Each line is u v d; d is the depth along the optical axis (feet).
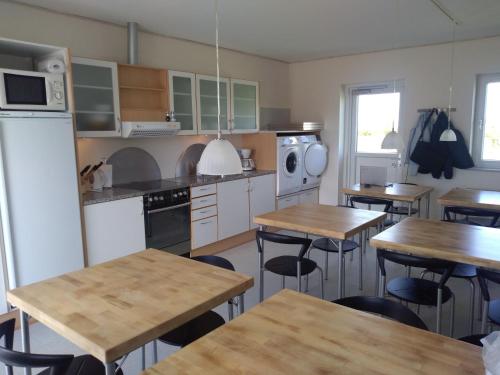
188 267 6.79
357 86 19.53
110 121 12.03
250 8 11.35
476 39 15.57
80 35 12.04
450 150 16.40
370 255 15.02
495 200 12.55
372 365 3.94
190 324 6.63
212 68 16.57
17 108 8.94
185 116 14.49
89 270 6.68
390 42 16.11
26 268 9.41
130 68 13.07
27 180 9.25
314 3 10.95
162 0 10.50
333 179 20.30
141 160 14.28
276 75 20.22
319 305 5.33
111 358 4.24
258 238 9.53
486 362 3.68
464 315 9.98
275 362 3.99
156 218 12.68
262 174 16.88
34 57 10.82
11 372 5.73
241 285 6.02
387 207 13.57
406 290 8.05
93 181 12.34
